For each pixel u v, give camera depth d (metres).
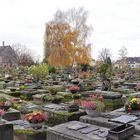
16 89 21.55
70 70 52.28
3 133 8.33
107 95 16.48
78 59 52.91
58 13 57.09
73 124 9.46
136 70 47.44
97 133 8.33
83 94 18.11
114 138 7.38
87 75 34.00
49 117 12.32
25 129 9.66
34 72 28.94
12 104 14.32
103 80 24.19
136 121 9.60
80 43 54.28
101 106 10.55
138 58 117.06
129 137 7.85
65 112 12.05
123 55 92.44
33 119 9.65
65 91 20.42
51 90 19.45
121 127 7.86
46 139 9.45
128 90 20.28
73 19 57.22
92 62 59.41
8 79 31.09
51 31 51.84
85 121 10.24
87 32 56.28
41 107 13.56
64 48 51.56
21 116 12.45
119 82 26.11
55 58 51.16
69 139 8.25
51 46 51.59
